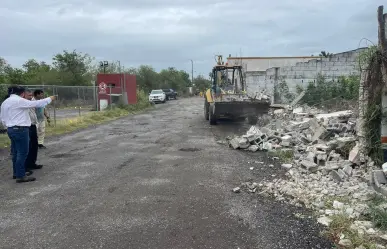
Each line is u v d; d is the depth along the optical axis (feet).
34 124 25.02
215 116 50.78
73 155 30.83
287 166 24.49
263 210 16.88
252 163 26.66
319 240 13.61
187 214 16.48
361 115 22.72
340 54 59.41
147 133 44.91
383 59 21.03
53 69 116.67
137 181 22.07
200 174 23.58
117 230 14.79
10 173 24.73
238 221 15.61
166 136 41.70
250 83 72.64
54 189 20.66
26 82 95.71
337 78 59.82
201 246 13.32
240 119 56.39
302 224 15.14
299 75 63.10
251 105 47.96
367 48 22.68
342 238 13.47
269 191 19.58
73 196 19.30
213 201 18.22
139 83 173.78
